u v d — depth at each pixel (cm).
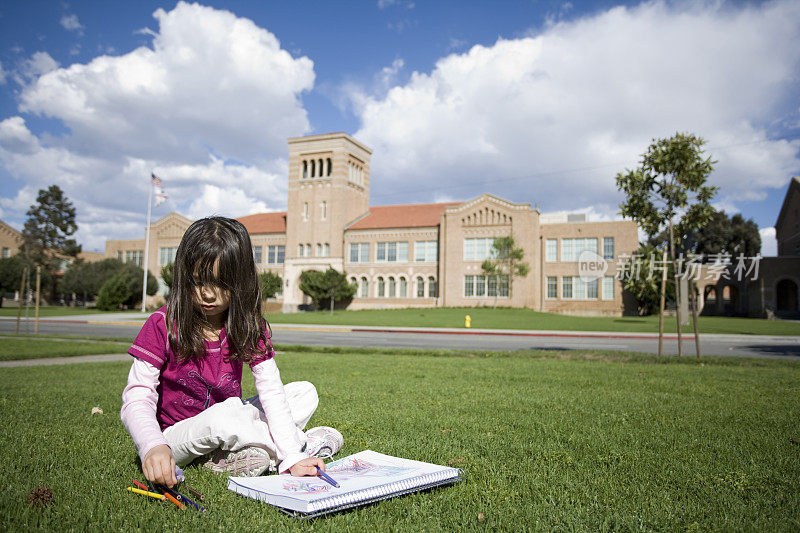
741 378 893
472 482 323
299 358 1270
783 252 5912
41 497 282
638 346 2005
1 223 7594
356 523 257
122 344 1658
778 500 301
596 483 328
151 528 244
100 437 437
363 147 6419
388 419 523
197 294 277
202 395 313
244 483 281
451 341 2256
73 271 6675
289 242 6122
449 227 5500
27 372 953
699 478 339
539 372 973
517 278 5172
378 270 5803
